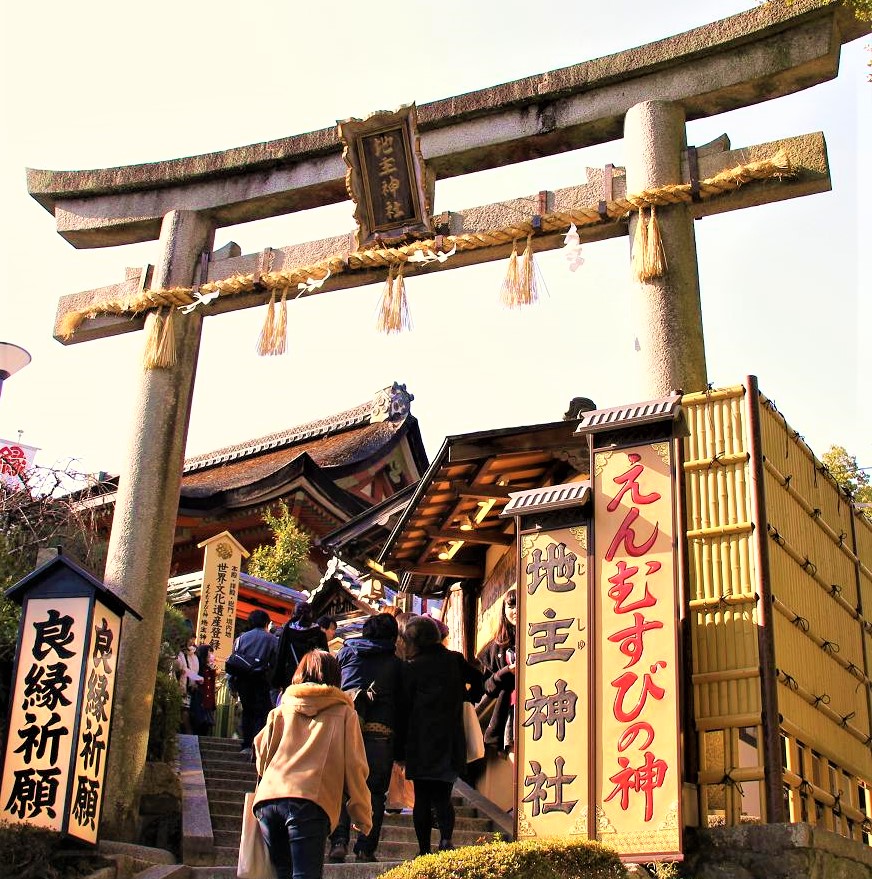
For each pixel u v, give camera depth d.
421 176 12.03
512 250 11.66
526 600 8.60
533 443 11.38
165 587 12.04
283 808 6.55
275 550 27.36
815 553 9.77
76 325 13.49
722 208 10.85
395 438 33.22
